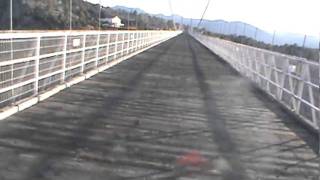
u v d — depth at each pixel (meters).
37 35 11.41
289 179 7.11
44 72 12.69
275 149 8.90
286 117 12.38
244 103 14.18
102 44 21.31
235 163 7.68
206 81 19.25
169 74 20.97
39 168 6.62
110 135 8.84
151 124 10.10
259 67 18.42
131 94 14.03
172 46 55.38
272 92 15.88
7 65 9.95
